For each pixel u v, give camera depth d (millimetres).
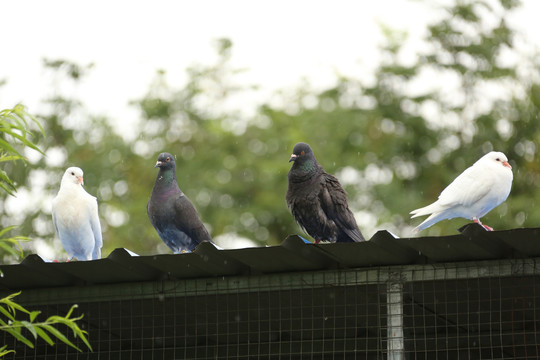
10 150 9164
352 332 11625
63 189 13977
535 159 28422
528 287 10242
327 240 13984
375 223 27078
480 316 11023
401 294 9922
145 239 27984
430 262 9930
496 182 12992
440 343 11562
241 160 29562
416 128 29156
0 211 27344
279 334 11742
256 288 10273
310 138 29406
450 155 28531
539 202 26172
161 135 30812
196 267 10188
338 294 10562
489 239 9430
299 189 13609
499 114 29094
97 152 29859
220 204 28766
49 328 8547
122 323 11461
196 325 11508
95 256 14594
